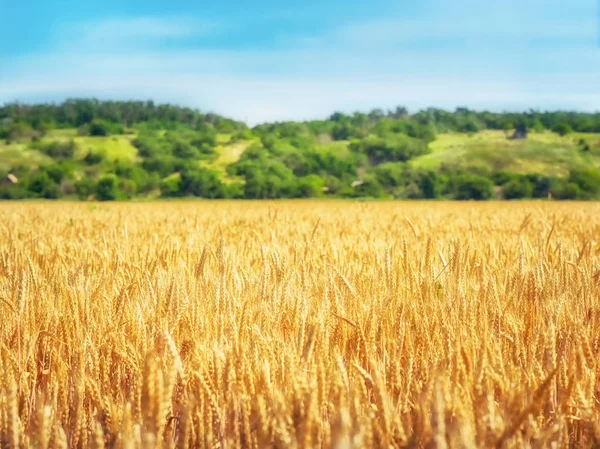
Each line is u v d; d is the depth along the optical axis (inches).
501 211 1096.2
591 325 159.8
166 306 153.7
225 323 145.2
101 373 134.6
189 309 149.5
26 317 155.8
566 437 106.0
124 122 6604.3
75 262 259.6
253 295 166.4
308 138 5610.2
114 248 281.9
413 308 157.8
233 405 104.3
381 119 6732.3
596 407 119.6
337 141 5944.9
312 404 89.9
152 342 133.1
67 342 144.5
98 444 98.1
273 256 194.9
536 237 391.5
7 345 147.4
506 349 143.0
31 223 652.1
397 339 143.2
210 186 4133.9
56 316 156.6
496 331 153.9
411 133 5782.5
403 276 199.0
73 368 132.5
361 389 111.9
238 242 358.0
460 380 110.7
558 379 120.7
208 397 103.7
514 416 94.9
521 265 202.1
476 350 127.6
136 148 5221.5
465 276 196.1
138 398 112.1
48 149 5002.5
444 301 165.5
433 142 5757.9
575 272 199.3
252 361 117.8
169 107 6875.0
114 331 144.7
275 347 126.0
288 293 163.5
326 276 191.0
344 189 4249.5
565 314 158.2
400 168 4298.7
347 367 136.8
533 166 4889.3
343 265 230.8
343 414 76.3
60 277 198.5
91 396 119.2
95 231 535.5
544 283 179.0
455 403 95.4
